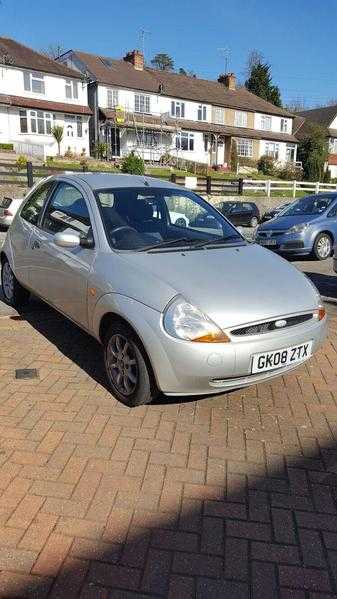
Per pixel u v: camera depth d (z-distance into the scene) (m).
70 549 2.33
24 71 36.88
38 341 4.96
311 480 2.88
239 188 26.27
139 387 3.48
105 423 3.41
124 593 2.12
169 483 2.81
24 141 36.53
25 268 5.29
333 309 6.57
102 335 3.89
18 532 2.42
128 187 4.66
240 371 3.29
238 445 3.21
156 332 3.25
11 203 14.65
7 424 3.38
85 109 39.50
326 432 3.40
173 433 3.31
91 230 4.20
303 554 2.34
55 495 2.69
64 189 4.98
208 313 3.24
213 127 45.88
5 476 2.83
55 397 3.77
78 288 4.11
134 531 2.45
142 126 41.06
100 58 43.91
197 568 2.25
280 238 10.55
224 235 4.54
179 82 46.94
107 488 2.75
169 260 3.78
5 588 2.12
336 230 10.85
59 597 2.09
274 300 3.48
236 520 2.55
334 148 57.09
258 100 51.91
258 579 2.20
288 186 31.44
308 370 4.43
